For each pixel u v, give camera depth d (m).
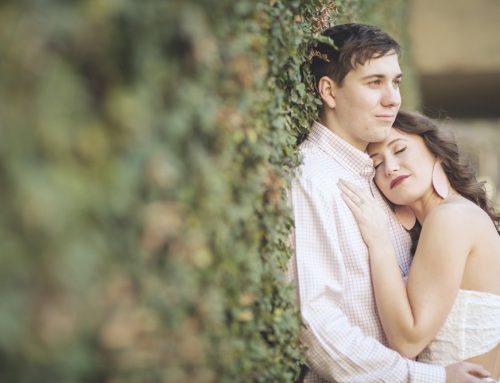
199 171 1.59
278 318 2.27
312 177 2.74
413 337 2.70
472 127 21.47
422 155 2.96
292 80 2.59
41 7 1.11
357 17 4.88
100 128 1.22
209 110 1.61
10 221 1.05
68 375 1.16
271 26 2.26
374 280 2.71
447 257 2.75
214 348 1.71
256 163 2.06
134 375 1.34
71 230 1.13
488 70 12.83
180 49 1.49
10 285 1.05
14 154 1.05
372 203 2.79
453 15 12.73
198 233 1.59
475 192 3.01
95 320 1.20
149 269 1.39
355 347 2.58
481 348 2.79
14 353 1.07
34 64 1.09
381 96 2.80
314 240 2.69
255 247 2.07
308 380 2.75
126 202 1.26
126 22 1.29
